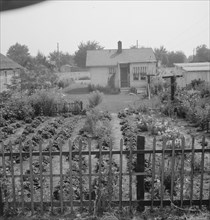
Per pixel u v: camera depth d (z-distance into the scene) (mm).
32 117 18375
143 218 5492
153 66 38656
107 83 39625
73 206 5781
